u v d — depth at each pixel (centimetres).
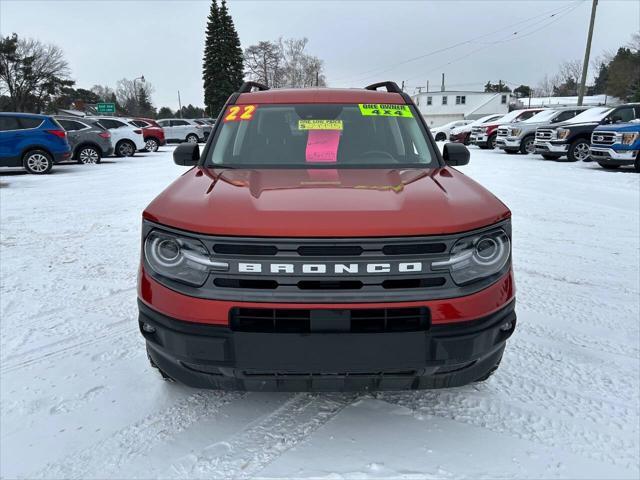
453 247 201
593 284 439
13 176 1231
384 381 212
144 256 219
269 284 198
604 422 244
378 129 331
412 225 199
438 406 258
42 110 5738
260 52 6931
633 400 262
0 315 376
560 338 334
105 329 353
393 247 197
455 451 223
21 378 286
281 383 212
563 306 389
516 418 247
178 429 240
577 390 272
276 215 202
